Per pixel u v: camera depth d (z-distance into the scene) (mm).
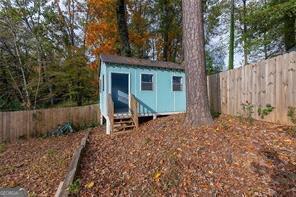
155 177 4781
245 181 4105
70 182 4906
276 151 4750
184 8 7043
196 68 6832
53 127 14148
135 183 4785
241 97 8125
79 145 8672
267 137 5375
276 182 3953
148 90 12312
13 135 12828
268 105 6770
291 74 6062
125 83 12461
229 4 24578
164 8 25141
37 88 17500
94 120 15539
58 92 19891
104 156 6824
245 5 22344
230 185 4086
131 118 10750
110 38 21953
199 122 6742
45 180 5895
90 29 22391
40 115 13758
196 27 6895
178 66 13680
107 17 22094
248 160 4594
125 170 5488
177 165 4949
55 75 18406
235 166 4527
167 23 25484
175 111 13289
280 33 12977
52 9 22656
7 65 18016
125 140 8250
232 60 21922
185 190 4195
